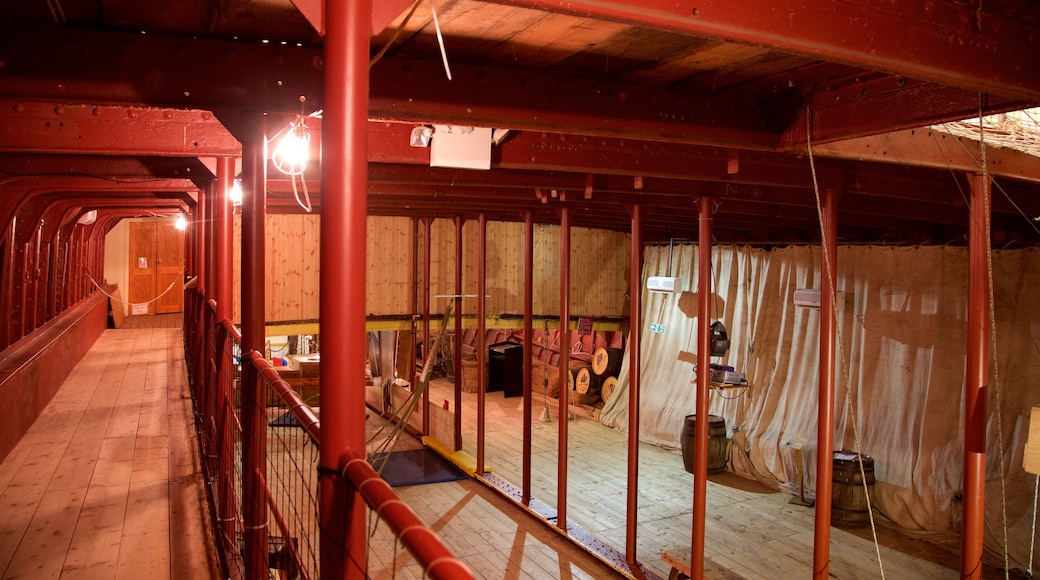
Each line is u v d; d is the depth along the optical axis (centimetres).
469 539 726
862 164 480
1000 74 227
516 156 422
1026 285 681
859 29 202
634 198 671
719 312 1051
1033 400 661
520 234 1234
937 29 214
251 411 293
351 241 150
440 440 1074
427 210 993
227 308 420
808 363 907
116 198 858
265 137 299
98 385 744
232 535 336
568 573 648
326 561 152
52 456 486
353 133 150
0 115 362
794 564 652
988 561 658
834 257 467
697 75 305
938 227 781
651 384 1150
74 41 225
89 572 311
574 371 1378
